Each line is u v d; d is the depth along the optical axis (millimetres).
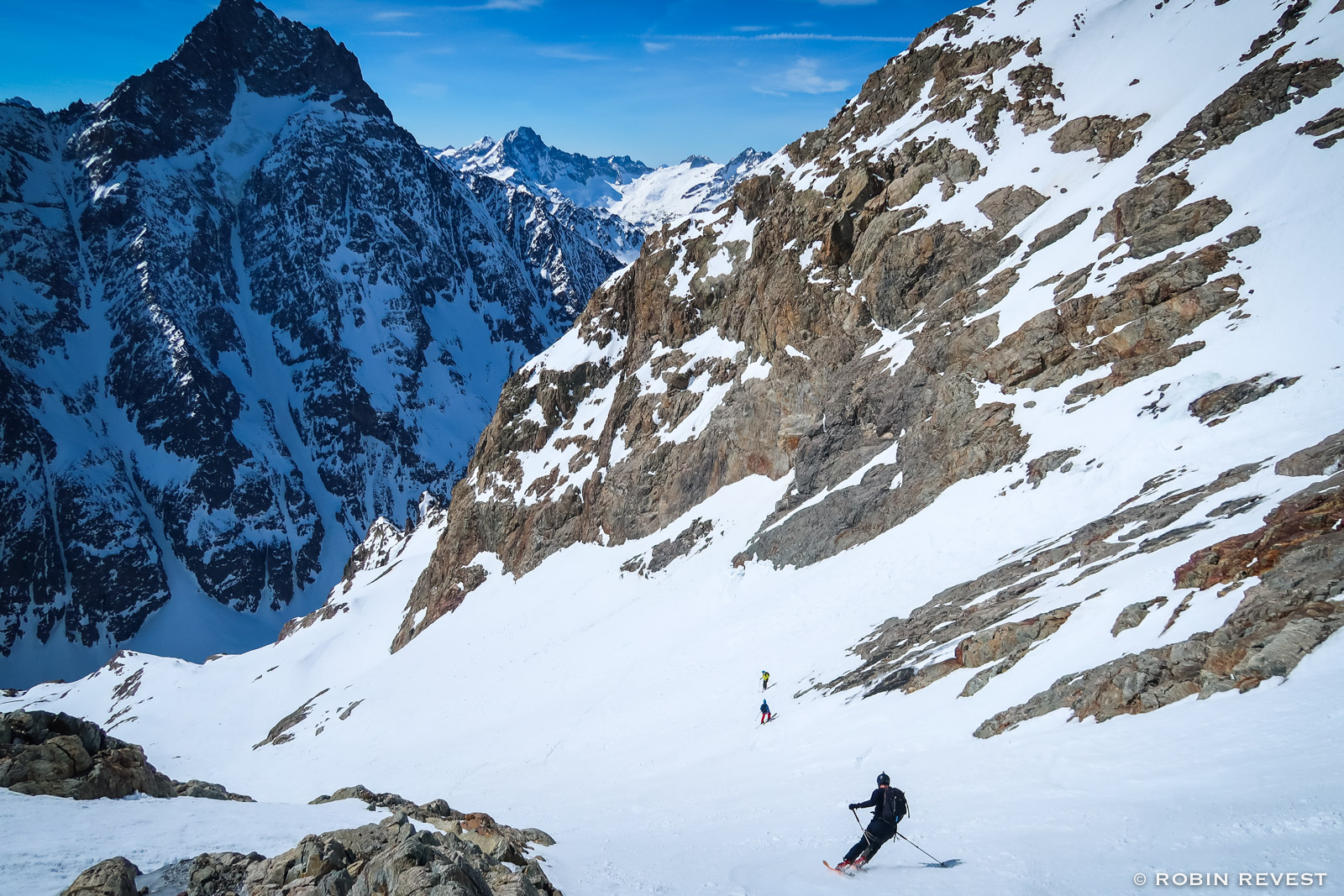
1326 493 21719
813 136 88438
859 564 51281
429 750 60094
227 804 19984
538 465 100625
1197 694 18219
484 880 11719
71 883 12789
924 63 81688
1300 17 56406
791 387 71500
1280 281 42188
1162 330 45500
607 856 17156
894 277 66250
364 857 13586
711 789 28469
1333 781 11602
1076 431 45250
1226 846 10523
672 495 80375
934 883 11750
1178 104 58875
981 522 45250
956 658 30125
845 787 22641
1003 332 54344
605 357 103938
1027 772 18094
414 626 100750
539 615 80375
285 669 116250
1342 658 16141
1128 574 26562
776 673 43438
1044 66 72188
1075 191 60344
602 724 48500
